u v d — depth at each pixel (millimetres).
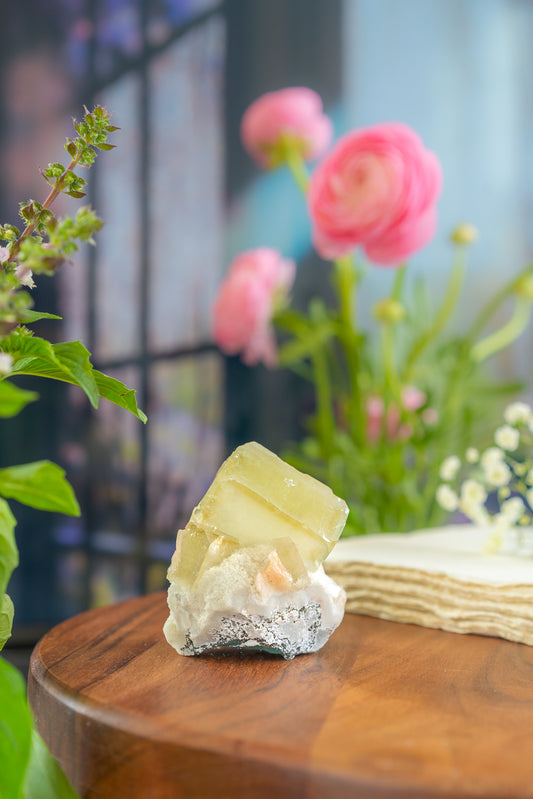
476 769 214
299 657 305
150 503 725
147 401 728
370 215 476
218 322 559
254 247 758
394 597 352
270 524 301
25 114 691
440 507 510
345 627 343
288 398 743
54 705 270
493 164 810
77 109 706
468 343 516
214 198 748
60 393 695
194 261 743
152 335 730
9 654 641
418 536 414
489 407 564
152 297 730
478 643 324
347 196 482
